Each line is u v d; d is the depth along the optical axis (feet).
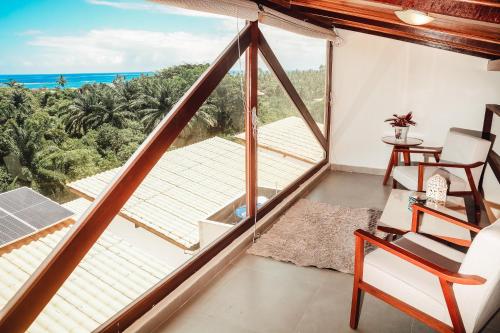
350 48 17.08
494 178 15.58
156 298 7.60
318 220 12.41
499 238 5.22
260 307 8.03
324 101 17.90
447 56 15.80
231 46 9.52
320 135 17.39
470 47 12.23
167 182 21.45
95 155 17.62
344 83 17.61
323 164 18.34
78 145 16.76
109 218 6.57
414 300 6.41
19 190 12.23
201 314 7.79
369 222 12.25
